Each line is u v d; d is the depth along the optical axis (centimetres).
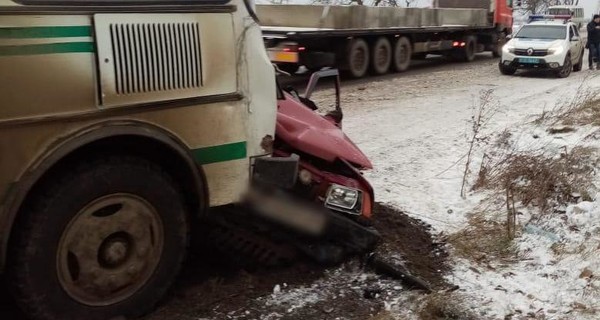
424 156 774
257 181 387
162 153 358
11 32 283
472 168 709
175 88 341
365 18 1581
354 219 448
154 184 346
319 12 1466
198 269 431
